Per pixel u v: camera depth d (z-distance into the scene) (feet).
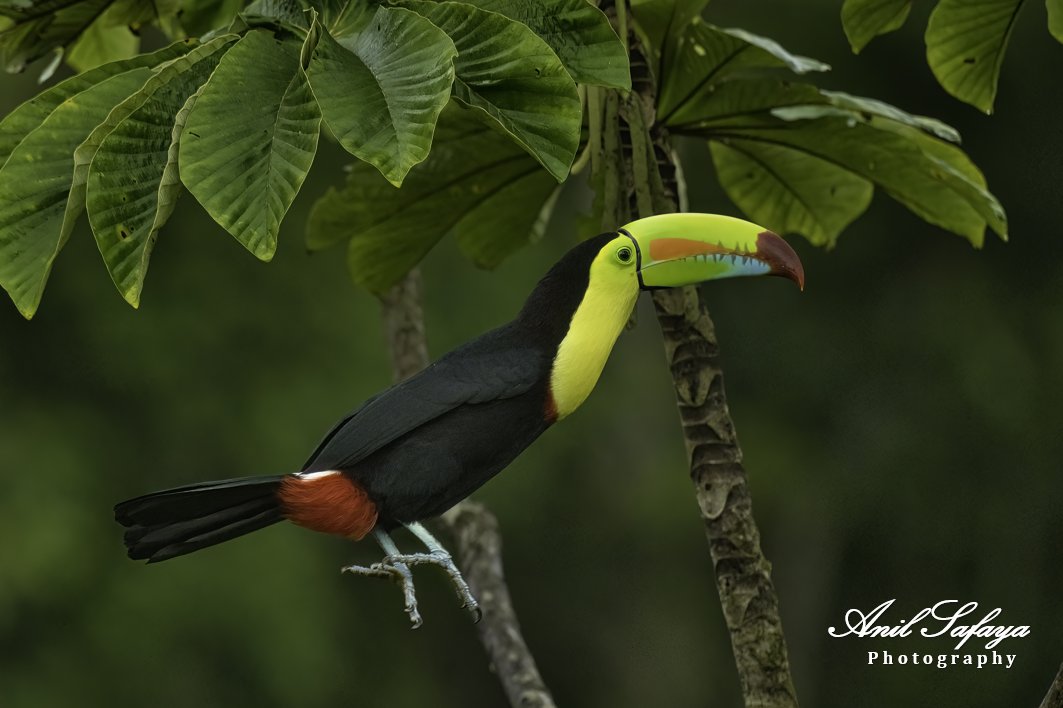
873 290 54.03
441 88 12.37
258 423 50.47
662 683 56.29
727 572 16.49
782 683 16.25
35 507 48.39
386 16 13.29
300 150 12.48
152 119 13.00
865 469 54.03
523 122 13.07
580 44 13.97
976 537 52.49
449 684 56.08
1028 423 51.93
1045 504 51.65
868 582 54.54
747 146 20.75
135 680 49.03
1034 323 52.60
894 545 53.78
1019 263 52.90
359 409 16.24
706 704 56.13
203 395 50.72
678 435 55.93
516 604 56.70
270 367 51.26
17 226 13.01
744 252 15.90
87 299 50.85
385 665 54.65
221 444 50.47
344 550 53.57
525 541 55.98
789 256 15.90
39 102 13.76
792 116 18.13
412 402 15.80
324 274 52.26
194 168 12.41
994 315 52.75
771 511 55.52
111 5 19.83
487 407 15.85
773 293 54.80
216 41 13.62
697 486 16.74
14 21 19.27
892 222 53.11
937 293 53.36
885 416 53.72
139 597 49.32
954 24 18.06
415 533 15.94
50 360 50.78
